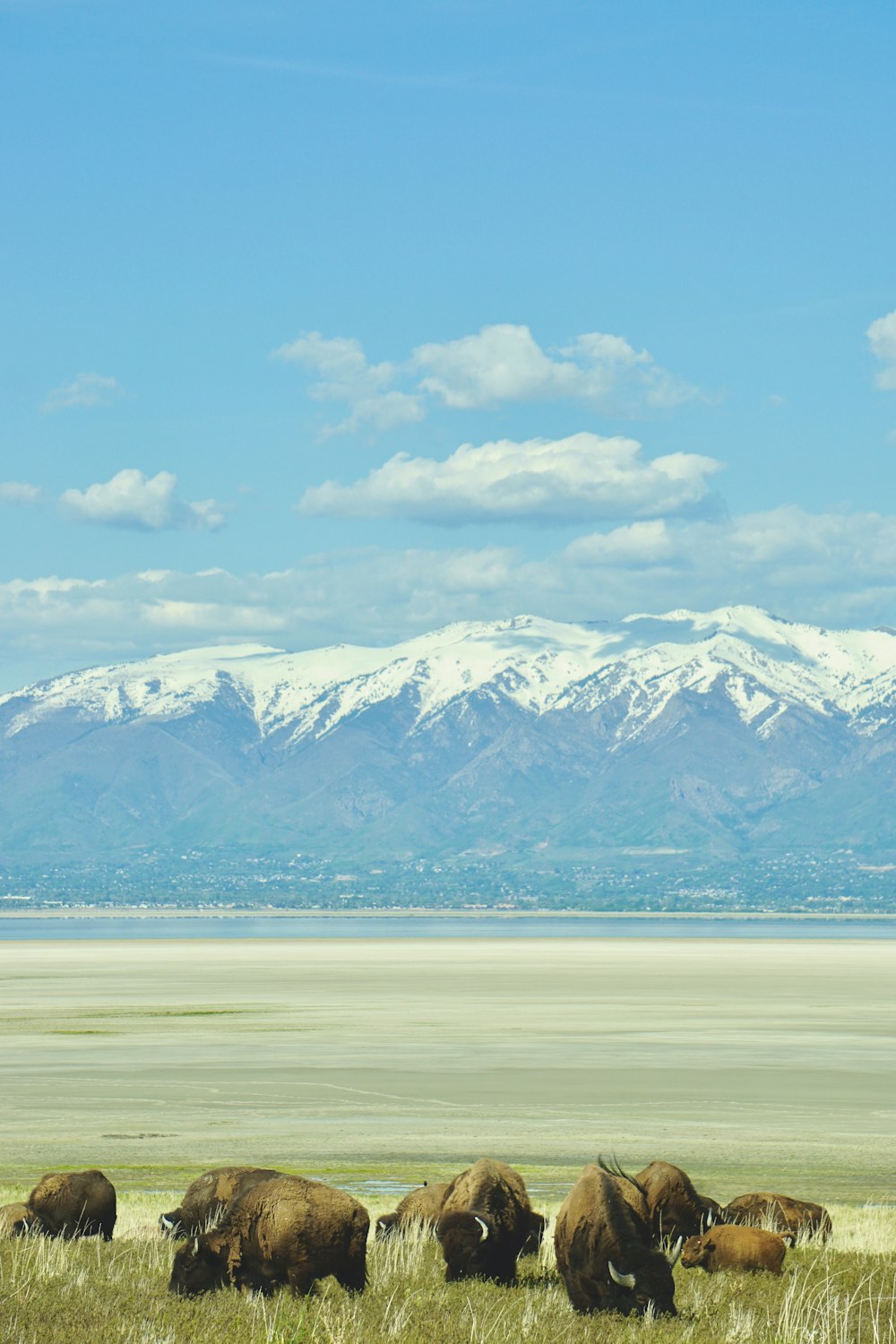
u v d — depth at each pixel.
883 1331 42.59
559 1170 93.12
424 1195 59.88
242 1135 108.69
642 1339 40.19
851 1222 71.44
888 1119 118.06
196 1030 194.62
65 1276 47.25
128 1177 91.00
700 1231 57.56
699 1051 168.75
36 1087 136.62
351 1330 40.34
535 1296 45.78
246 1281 45.62
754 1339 41.34
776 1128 113.00
